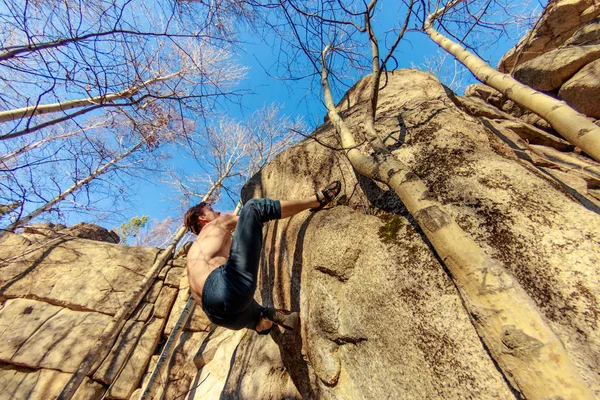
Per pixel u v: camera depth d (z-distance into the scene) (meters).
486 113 3.06
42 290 6.07
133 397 4.95
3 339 5.19
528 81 4.09
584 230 1.27
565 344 0.97
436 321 1.26
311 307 1.90
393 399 1.26
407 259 1.50
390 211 1.83
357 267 1.71
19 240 6.87
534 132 2.96
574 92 3.42
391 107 2.83
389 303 1.44
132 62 2.66
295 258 2.23
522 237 1.32
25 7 2.12
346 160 2.34
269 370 2.50
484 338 1.04
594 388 0.84
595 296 1.07
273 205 1.97
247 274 1.68
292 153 2.92
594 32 3.66
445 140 1.96
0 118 3.70
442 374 1.15
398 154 2.04
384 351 1.39
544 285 1.15
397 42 1.91
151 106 3.63
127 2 2.21
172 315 6.32
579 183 1.93
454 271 1.17
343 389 1.59
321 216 2.14
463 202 1.56
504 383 1.00
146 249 7.65
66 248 6.89
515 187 1.54
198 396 3.45
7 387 4.70
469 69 2.35
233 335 4.10
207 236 2.08
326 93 2.78
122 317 5.36
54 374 4.95
